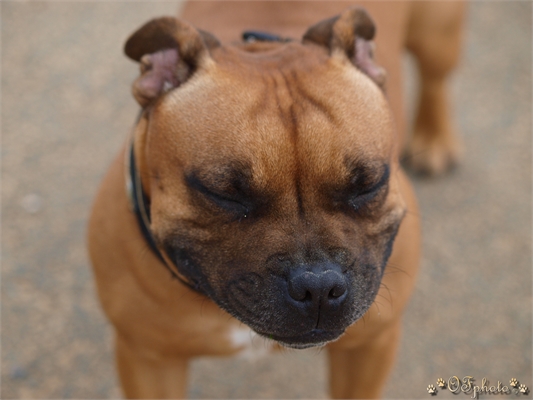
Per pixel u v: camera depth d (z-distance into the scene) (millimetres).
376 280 2836
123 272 3328
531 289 5203
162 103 2959
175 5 8031
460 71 7238
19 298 5066
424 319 5012
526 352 4809
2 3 8031
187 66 2973
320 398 4574
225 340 3520
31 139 6367
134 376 3648
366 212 2807
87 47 7441
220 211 2701
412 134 6156
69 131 6453
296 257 2619
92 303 5070
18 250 5398
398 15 4648
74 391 4578
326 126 2688
